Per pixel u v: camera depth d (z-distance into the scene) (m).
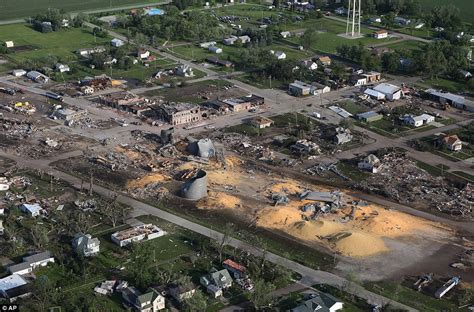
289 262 162.62
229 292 149.50
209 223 180.62
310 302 142.50
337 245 170.12
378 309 144.00
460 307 147.12
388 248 170.38
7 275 154.38
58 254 162.25
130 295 145.00
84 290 149.00
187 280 149.12
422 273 159.62
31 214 181.50
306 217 183.75
